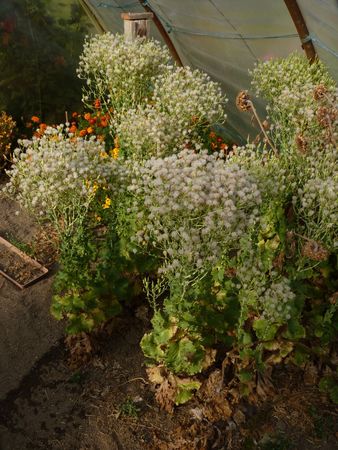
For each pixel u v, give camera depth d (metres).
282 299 1.32
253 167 1.41
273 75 1.80
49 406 1.43
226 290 1.45
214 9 1.92
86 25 2.63
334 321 1.50
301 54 1.95
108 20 2.48
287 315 1.27
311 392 1.47
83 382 1.49
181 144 1.78
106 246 1.59
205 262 1.24
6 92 2.51
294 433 1.38
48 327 1.65
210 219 1.16
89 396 1.46
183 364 1.35
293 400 1.45
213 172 1.25
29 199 1.46
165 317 1.38
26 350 1.57
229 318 1.42
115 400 1.45
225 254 1.40
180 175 1.20
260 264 1.30
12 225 2.10
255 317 1.44
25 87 2.55
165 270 1.24
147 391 1.47
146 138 1.66
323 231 1.35
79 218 1.51
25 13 2.43
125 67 1.87
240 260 1.36
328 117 1.41
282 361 1.54
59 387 1.48
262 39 1.96
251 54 2.08
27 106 2.60
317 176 1.36
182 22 2.14
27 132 2.63
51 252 1.95
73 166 1.41
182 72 1.94
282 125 1.70
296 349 1.47
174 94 1.80
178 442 1.34
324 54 1.86
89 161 1.51
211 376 1.42
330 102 1.43
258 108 2.24
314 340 1.52
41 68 2.56
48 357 1.56
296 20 1.75
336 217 1.27
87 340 1.54
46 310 1.71
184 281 1.25
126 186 1.49
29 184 1.44
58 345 1.59
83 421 1.40
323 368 1.51
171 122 1.70
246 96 1.58
